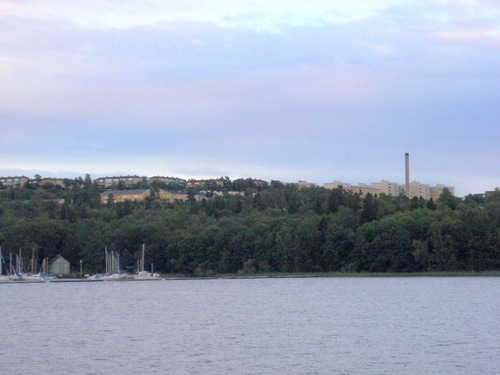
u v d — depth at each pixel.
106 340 83.06
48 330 92.81
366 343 79.31
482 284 172.62
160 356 71.88
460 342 79.56
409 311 112.75
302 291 161.62
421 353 72.75
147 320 104.00
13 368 66.31
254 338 83.75
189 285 193.75
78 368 66.12
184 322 100.88
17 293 168.62
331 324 96.75
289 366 66.56
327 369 65.19
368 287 170.38
